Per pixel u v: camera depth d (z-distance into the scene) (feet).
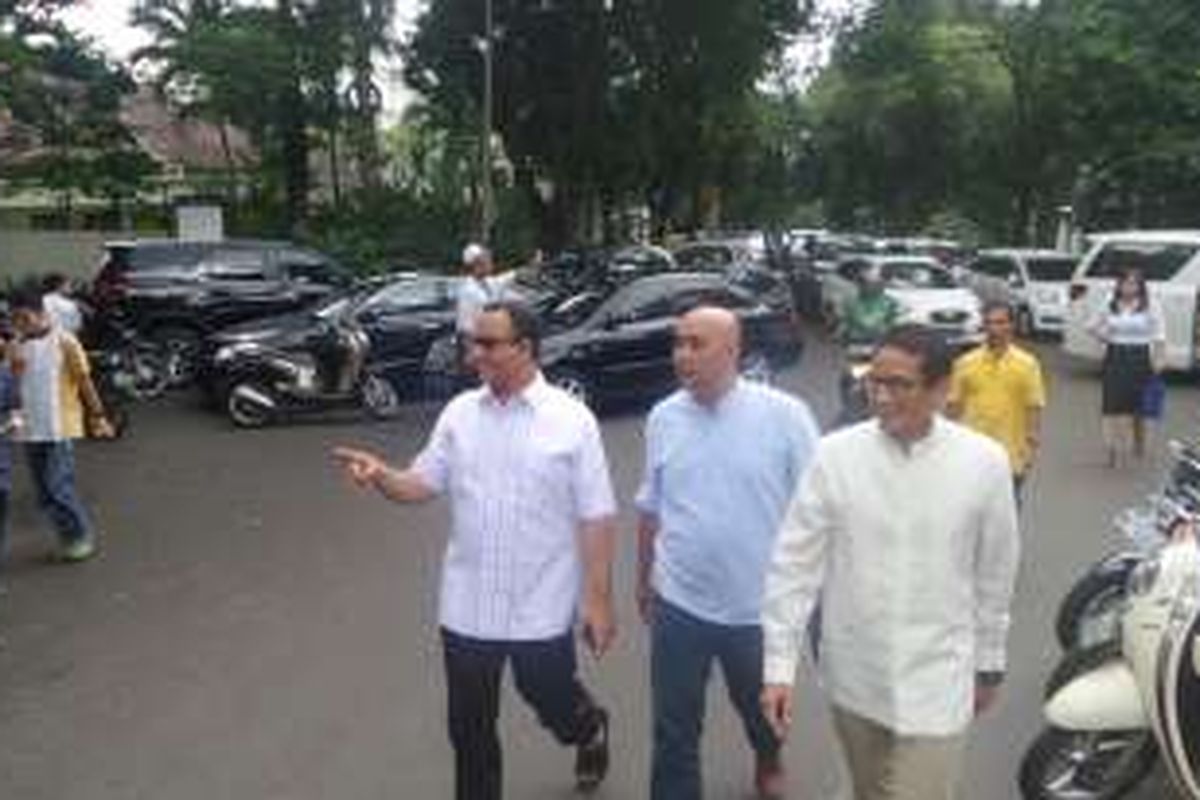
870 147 202.69
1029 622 32.58
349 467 20.08
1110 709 20.98
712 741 25.21
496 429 19.85
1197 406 74.38
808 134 211.82
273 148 145.18
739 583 20.18
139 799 23.38
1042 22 156.87
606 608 20.02
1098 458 56.75
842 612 16.35
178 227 120.16
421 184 160.04
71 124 121.19
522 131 147.13
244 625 33.35
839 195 217.36
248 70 130.11
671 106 147.54
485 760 20.26
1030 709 26.96
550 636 19.98
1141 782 22.49
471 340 22.36
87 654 31.30
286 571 38.65
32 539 43.55
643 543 21.17
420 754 25.11
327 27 135.64
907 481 16.08
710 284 72.90
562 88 143.74
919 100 195.00
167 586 37.22
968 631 16.28
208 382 73.67
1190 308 81.05
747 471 20.13
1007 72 175.52
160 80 131.75
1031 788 21.94
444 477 20.27
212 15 135.13
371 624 33.24
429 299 75.72
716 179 183.52
